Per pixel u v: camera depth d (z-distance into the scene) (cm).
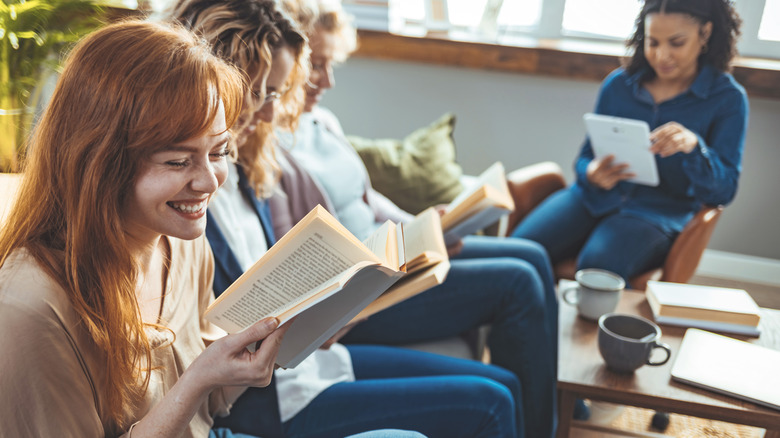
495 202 131
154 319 89
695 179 203
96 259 74
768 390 114
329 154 170
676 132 195
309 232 75
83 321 76
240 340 73
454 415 117
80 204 72
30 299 71
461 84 282
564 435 124
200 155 74
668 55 204
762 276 280
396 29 288
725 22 201
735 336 139
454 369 133
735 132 210
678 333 138
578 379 120
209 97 72
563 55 265
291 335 86
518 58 269
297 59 122
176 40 73
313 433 116
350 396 118
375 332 155
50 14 207
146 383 82
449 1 290
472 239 182
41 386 71
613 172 210
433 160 224
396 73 284
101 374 79
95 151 70
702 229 192
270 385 111
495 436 117
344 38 162
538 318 152
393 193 218
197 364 75
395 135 294
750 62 258
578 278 145
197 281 101
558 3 284
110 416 81
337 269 78
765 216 274
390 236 88
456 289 152
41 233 75
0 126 182
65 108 71
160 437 76
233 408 111
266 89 117
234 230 120
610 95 229
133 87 69
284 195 145
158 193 73
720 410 113
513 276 151
